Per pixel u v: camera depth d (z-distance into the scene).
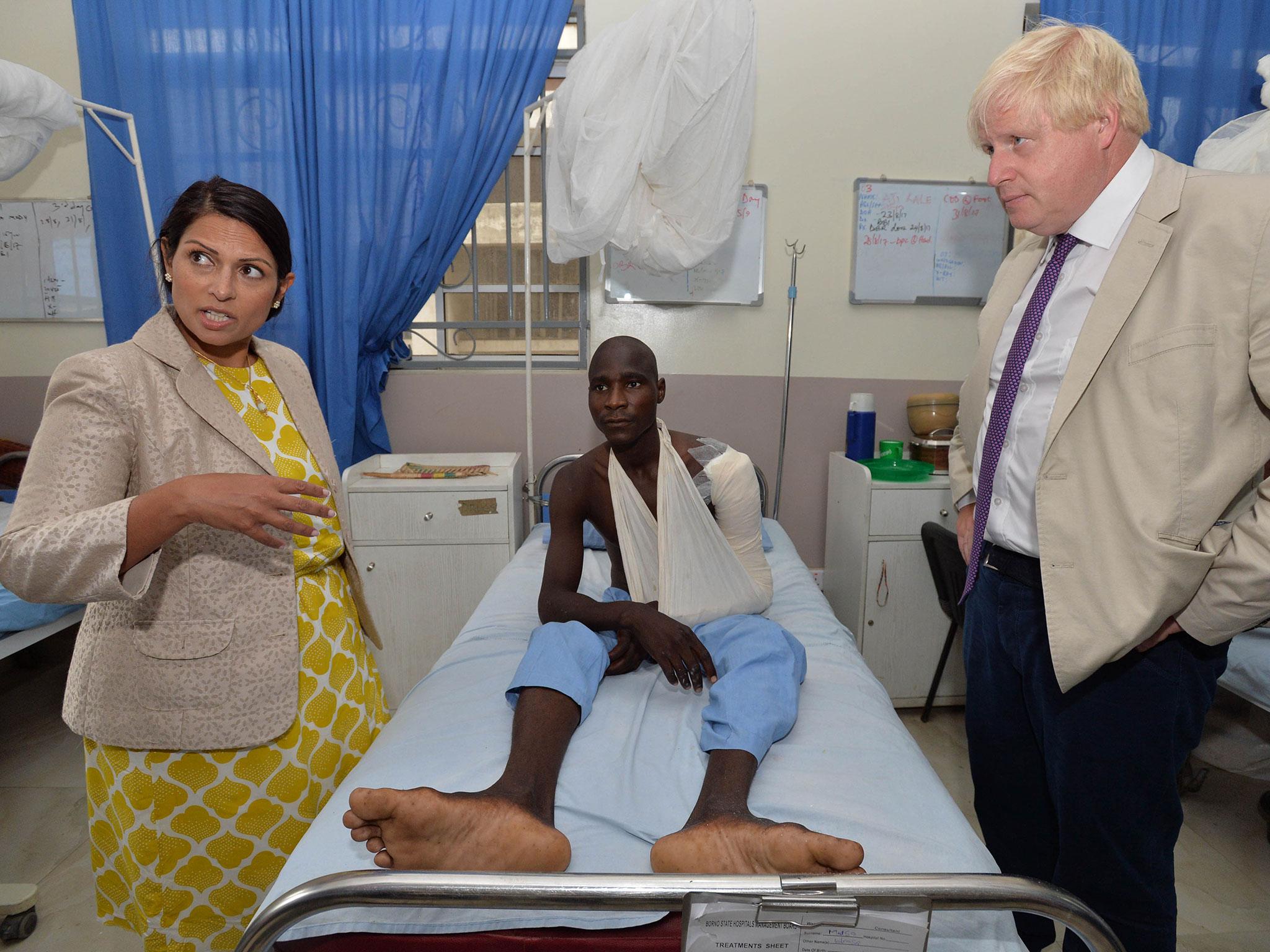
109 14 2.62
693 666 1.41
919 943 0.83
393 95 2.67
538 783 1.10
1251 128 2.31
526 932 0.95
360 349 2.83
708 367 3.00
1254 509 1.08
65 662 3.05
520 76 2.68
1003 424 1.32
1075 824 1.27
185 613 1.12
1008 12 2.79
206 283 1.07
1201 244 1.08
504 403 3.00
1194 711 1.22
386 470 2.96
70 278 2.93
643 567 1.62
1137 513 1.10
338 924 0.94
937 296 2.92
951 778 2.32
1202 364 1.07
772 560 2.29
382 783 1.16
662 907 0.81
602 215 2.37
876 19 2.80
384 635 2.69
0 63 1.95
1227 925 1.71
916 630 2.67
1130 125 1.15
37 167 2.87
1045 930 1.45
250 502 0.93
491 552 2.64
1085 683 1.23
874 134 2.86
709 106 2.32
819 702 1.44
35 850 1.95
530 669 1.29
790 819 1.08
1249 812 2.14
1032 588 1.30
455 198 2.71
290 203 2.65
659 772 1.22
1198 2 2.63
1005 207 1.23
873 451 2.85
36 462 0.99
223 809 1.19
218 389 1.15
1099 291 1.16
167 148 2.68
